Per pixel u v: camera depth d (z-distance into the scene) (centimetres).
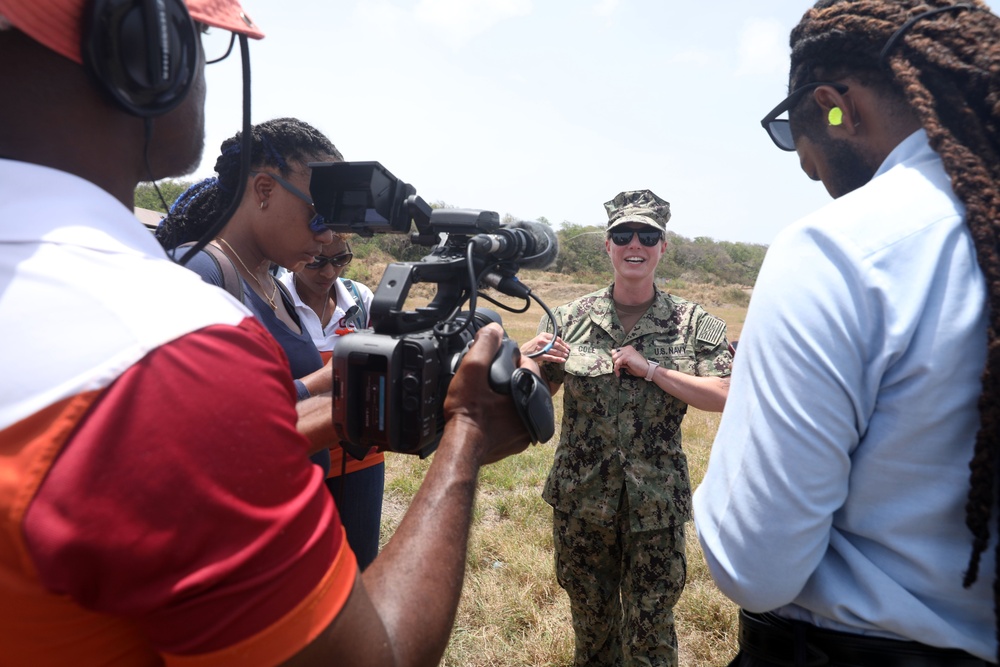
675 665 254
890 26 108
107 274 63
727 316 3862
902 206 102
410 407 104
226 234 191
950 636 101
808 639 116
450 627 80
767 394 105
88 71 68
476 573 388
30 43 67
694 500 122
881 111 114
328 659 65
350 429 109
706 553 116
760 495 105
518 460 605
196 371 61
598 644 276
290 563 63
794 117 127
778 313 105
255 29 91
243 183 101
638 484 257
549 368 282
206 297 68
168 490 58
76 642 63
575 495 269
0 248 62
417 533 85
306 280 272
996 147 100
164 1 73
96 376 58
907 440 99
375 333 112
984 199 95
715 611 349
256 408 64
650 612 253
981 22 103
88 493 57
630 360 262
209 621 60
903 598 103
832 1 117
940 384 97
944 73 103
